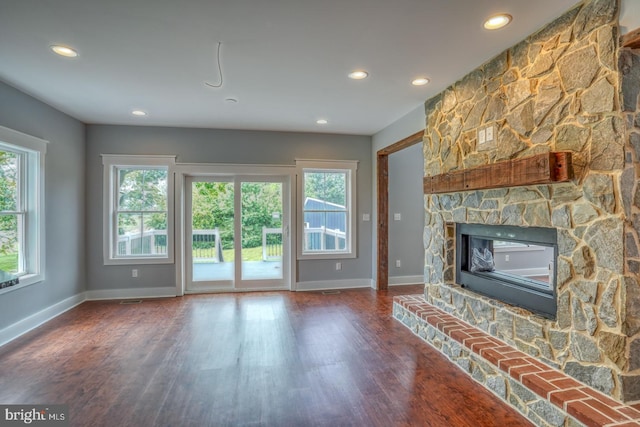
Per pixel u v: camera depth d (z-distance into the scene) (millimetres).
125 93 3553
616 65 1816
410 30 2342
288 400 2287
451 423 2045
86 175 4742
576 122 2033
